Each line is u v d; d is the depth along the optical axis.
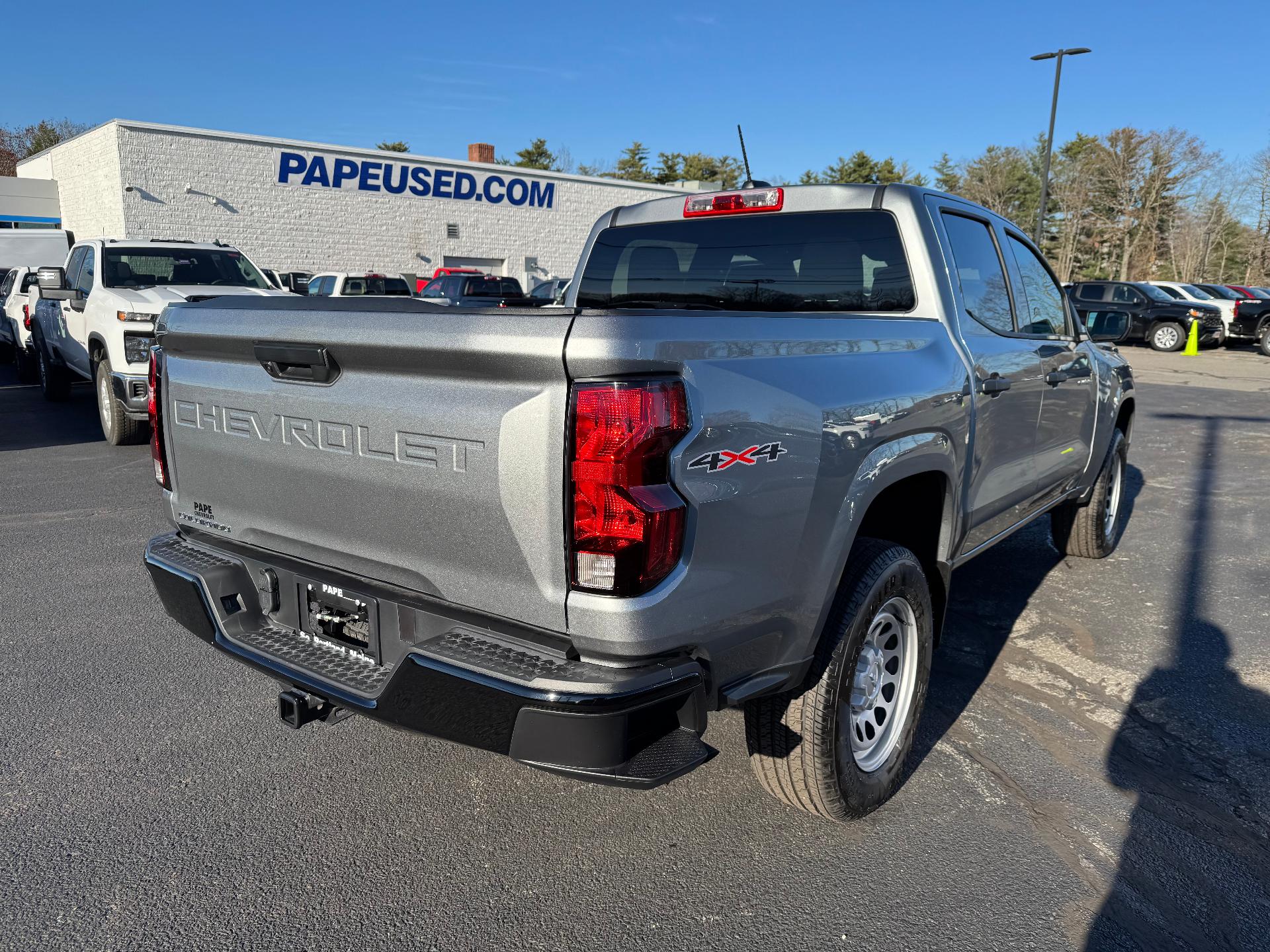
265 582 2.71
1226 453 9.89
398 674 2.15
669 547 1.97
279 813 2.87
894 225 3.33
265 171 26.17
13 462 8.22
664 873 2.61
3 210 28.17
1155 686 3.97
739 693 2.30
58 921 2.36
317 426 2.40
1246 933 2.41
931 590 3.30
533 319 1.95
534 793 3.02
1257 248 73.12
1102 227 79.00
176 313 2.83
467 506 2.10
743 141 4.03
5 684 3.74
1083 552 5.77
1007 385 3.45
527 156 73.81
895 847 2.76
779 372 2.27
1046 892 2.55
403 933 2.34
